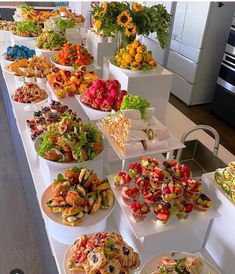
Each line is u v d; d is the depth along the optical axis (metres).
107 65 2.43
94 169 1.65
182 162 2.18
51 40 2.88
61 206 1.33
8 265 2.20
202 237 1.38
